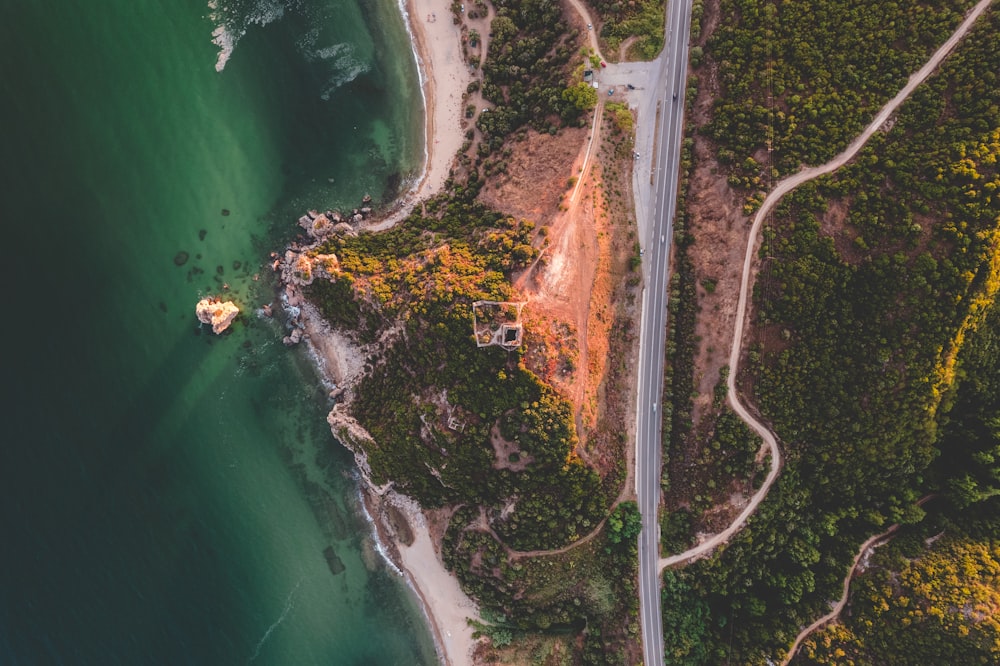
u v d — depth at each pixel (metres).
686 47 71.94
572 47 74.12
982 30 58.53
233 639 79.69
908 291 59.91
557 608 78.31
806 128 63.53
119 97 78.75
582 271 70.44
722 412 69.19
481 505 78.00
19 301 77.94
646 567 75.06
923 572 67.75
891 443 65.06
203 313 78.25
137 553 78.56
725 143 67.88
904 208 59.31
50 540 77.62
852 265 61.06
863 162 61.25
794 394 65.81
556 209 70.62
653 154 73.00
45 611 77.50
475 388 68.81
